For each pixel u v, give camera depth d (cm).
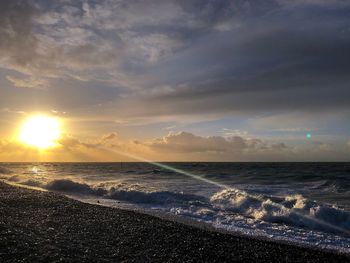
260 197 1753
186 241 932
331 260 820
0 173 5225
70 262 707
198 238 969
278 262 795
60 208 1403
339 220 1302
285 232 1136
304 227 1259
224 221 1307
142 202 1847
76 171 6469
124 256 778
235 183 3350
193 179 3953
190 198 1888
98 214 1295
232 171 5838
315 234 1116
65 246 827
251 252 859
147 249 844
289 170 6025
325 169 6406
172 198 1862
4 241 823
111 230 1031
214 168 7400
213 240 955
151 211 1538
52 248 800
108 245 862
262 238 1048
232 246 905
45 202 1548
